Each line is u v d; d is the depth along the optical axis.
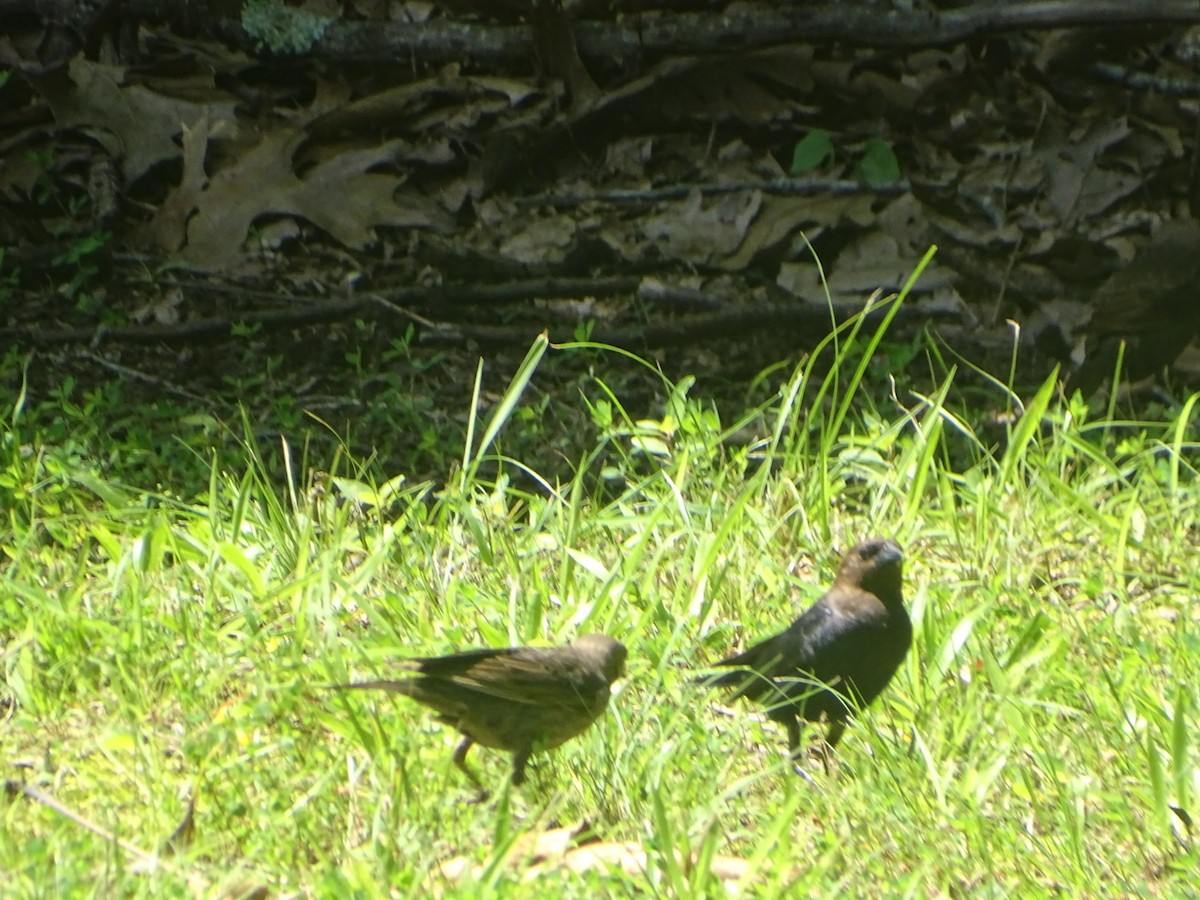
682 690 8.55
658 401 13.39
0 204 15.88
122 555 9.43
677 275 15.30
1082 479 11.55
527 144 16.33
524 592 9.50
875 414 12.20
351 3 17.55
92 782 7.48
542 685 7.23
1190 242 13.34
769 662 8.22
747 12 16.77
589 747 7.75
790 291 15.03
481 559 9.98
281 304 14.84
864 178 15.91
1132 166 15.99
